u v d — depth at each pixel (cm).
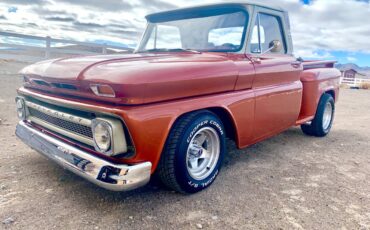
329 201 273
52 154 254
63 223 222
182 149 251
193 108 253
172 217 237
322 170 352
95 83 219
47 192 268
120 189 212
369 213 254
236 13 329
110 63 242
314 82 450
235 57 307
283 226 230
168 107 235
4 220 222
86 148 240
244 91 309
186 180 261
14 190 268
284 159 386
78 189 276
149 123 221
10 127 470
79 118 238
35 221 223
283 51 388
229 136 316
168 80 230
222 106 280
